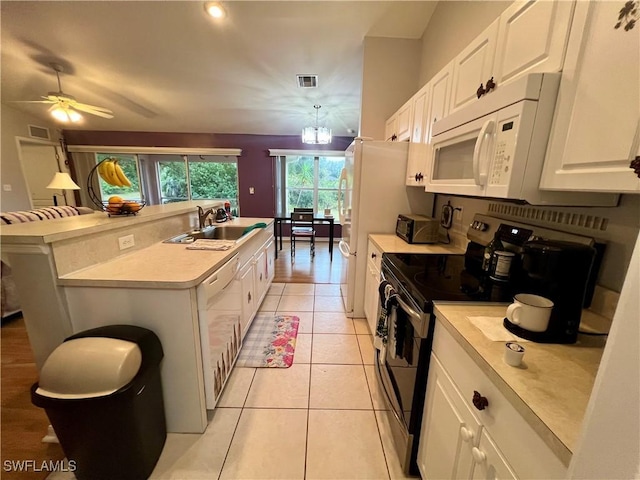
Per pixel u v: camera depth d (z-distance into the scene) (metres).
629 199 0.88
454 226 2.16
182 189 6.05
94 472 1.16
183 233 2.42
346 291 2.83
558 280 0.83
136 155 5.75
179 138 5.71
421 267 1.56
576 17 0.74
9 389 1.70
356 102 4.38
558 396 0.62
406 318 1.30
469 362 0.84
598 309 0.97
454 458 0.91
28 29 2.67
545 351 0.80
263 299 3.07
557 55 0.81
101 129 5.56
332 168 6.12
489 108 1.04
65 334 1.30
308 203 6.26
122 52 3.04
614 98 0.63
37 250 1.20
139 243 1.81
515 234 1.32
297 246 5.82
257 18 2.50
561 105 0.80
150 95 4.14
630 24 0.59
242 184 5.98
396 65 2.84
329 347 2.24
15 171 4.66
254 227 2.72
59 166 5.45
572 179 0.76
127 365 1.11
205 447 1.39
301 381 1.85
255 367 1.98
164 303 1.30
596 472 0.42
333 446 1.40
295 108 4.62
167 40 2.82
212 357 1.49
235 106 4.55
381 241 2.25
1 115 4.45
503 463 0.68
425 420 1.15
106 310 1.30
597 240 0.99
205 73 3.48
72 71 3.46
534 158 0.87
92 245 1.43
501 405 0.69
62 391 1.05
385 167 2.48
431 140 1.69
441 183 1.49
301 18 2.50
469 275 1.43
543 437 0.55
